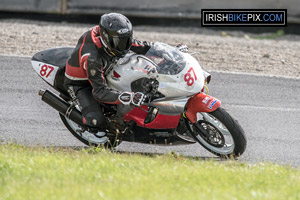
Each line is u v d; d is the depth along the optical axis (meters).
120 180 16.50
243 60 41.31
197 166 19.22
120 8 53.75
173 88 21.44
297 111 30.86
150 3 54.06
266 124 28.66
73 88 22.83
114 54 20.67
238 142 21.69
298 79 37.06
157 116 22.05
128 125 22.80
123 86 21.72
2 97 30.20
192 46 44.69
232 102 31.75
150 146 25.45
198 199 14.23
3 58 37.06
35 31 46.25
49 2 53.66
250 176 18.23
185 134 23.62
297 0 54.59
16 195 14.50
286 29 55.25
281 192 16.02
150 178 16.77
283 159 24.42
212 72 37.38
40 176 16.78
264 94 33.47
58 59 24.30
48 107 29.45
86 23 53.22
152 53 21.98
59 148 24.12
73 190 15.00
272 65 40.50
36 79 33.66
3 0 53.31
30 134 25.81
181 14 54.50
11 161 18.42
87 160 19.31
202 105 21.59
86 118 22.16
